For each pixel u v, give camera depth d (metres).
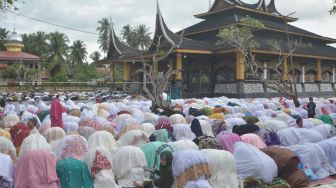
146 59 41.22
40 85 39.88
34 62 70.88
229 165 8.00
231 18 43.75
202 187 7.06
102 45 92.94
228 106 18.89
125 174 8.23
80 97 31.41
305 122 12.73
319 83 48.03
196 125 11.19
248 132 10.74
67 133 11.02
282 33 47.34
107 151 7.92
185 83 41.66
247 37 32.75
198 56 39.22
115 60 44.59
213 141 8.98
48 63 79.44
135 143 9.95
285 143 10.70
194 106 19.66
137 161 8.29
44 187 7.07
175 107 18.14
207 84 40.91
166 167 7.62
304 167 9.37
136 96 29.05
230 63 39.41
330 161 10.08
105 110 16.84
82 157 8.21
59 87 40.06
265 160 8.37
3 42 85.06
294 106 23.64
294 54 41.84
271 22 48.69
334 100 25.91
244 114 16.19
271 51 38.31
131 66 46.06
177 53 37.38
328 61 50.91
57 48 80.06
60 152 8.30
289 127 11.64
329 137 11.73
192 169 7.15
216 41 41.97
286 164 8.74
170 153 7.64
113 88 38.72
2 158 7.31
